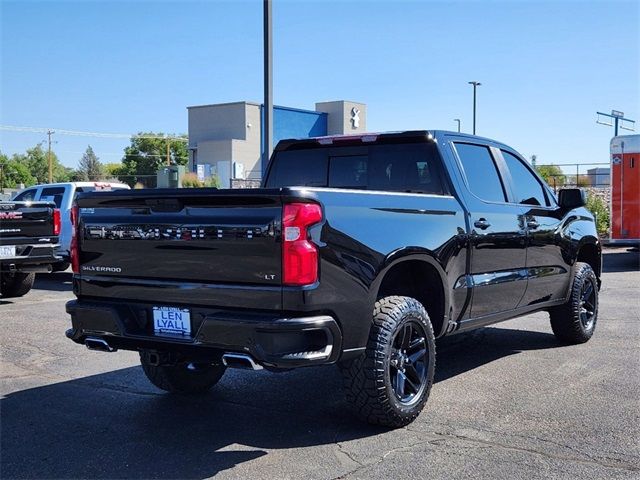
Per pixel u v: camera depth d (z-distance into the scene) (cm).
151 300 465
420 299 542
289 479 402
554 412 516
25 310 1030
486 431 476
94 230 493
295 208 409
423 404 496
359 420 496
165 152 9794
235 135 4872
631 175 1641
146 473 413
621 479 396
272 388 595
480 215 579
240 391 587
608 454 433
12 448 455
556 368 651
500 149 658
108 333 480
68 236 1411
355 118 4638
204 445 457
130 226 470
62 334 834
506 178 647
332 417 512
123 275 479
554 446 447
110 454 443
